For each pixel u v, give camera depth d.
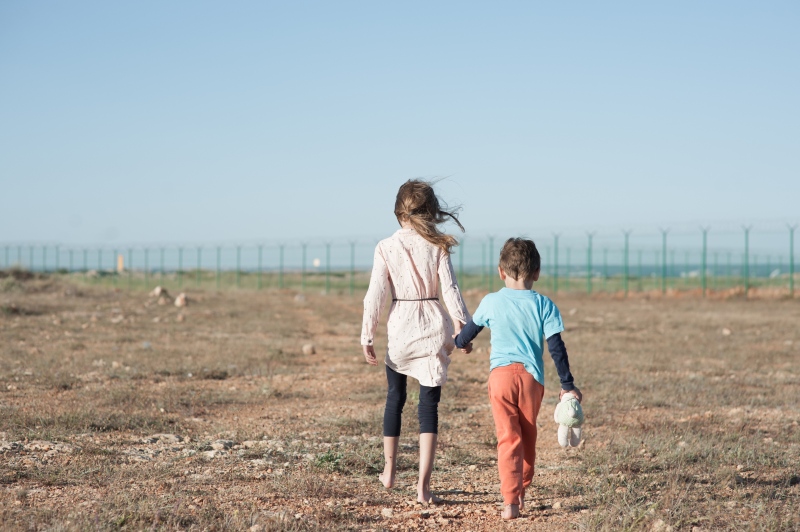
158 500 4.16
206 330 17.80
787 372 11.37
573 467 5.46
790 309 26.48
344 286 47.84
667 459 5.49
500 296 4.12
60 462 5.16
